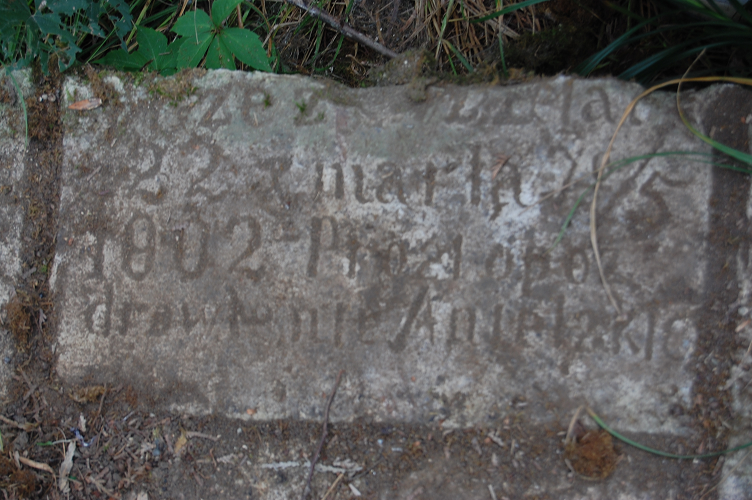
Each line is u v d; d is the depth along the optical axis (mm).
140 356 681
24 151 691
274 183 671
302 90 674
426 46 773
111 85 684
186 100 679
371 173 666
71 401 688
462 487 663
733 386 653
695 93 656
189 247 676
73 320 686
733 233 653
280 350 671
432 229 662
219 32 733
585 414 658
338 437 671
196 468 678
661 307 653
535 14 757
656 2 731
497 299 659
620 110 656
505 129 661
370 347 667
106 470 684
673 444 656
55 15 691
